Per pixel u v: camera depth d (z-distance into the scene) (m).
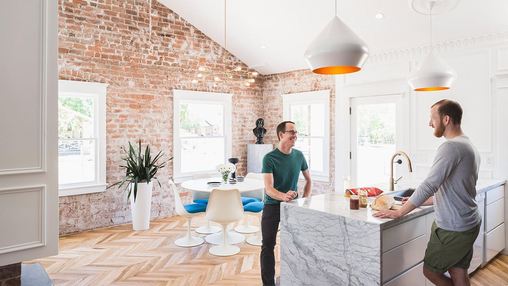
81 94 4.96
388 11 4.32
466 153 2.20
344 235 2.24
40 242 2.21
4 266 2.12
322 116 6.23
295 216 2.58
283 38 5.66
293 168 2.98
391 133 5.06
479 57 4.17
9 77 2.09
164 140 5.79
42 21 2.20
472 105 4.23
